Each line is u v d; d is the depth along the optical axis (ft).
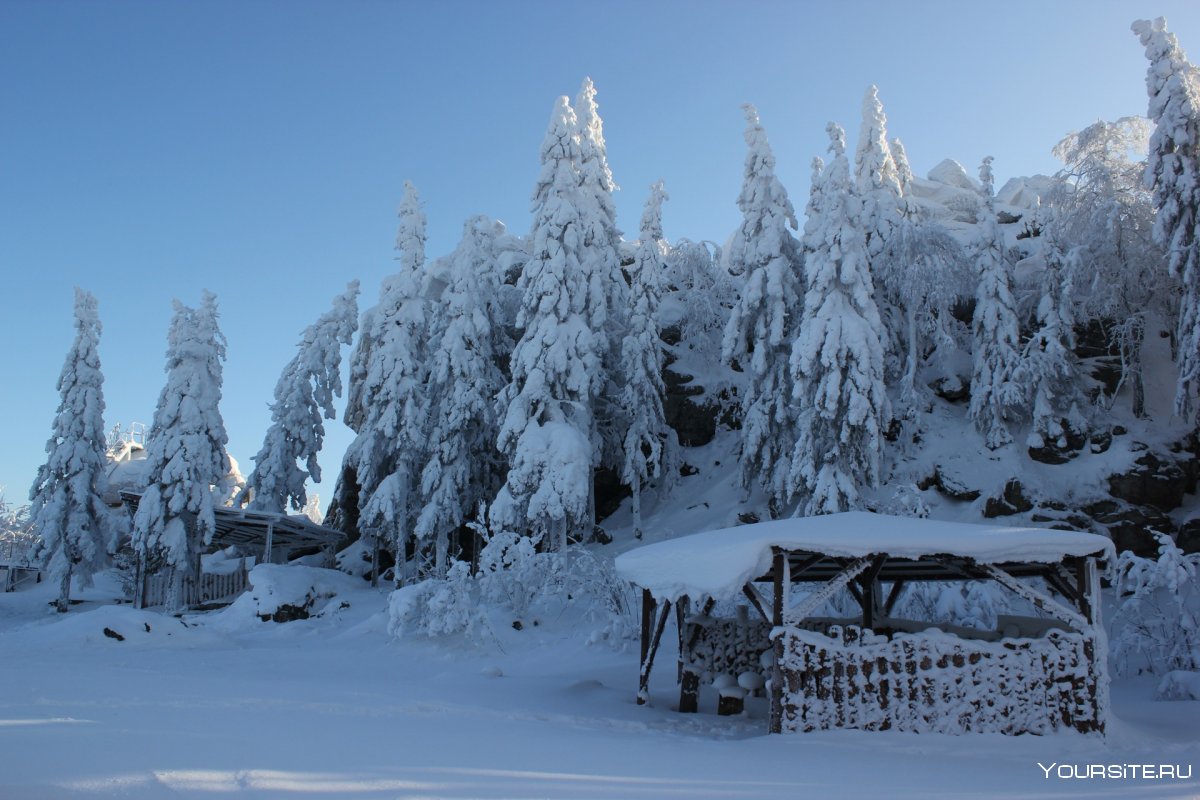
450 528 103.35
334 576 107.04
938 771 22.25
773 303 95.71
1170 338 97.14
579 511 88.69
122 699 30.09
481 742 23.66
